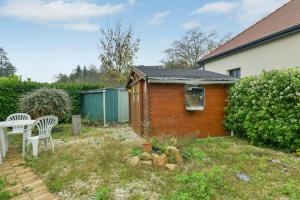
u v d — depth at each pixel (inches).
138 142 283.3
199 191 146.9
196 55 988.6
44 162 216.1
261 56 416.8
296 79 247.3
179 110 324.8
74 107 559.5
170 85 319.6
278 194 152.3
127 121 552.7
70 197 151.8
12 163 226.5
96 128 450.0
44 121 249.4
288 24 382.3
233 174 182.7
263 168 197.0
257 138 290.8
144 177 175.6
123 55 824.9
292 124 250.1
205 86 339.6
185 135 307.1
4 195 153.3
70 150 259.3
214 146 275.7
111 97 533.0
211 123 343.9
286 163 214.2
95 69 1309.1
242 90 319.3
